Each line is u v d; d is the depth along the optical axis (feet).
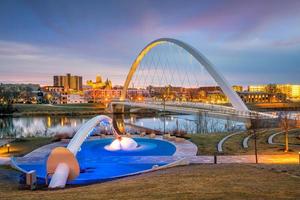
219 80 232.32
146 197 47.06
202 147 133.49
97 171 97.71
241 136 156.46
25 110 528.22
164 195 47.96
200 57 253.65
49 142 153.28
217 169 77.77
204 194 47.60
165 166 96.68
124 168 101.45
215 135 165.89
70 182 79.61
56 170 75.46
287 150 116.67
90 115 476.95
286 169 72.33
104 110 530.27
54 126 328.90
